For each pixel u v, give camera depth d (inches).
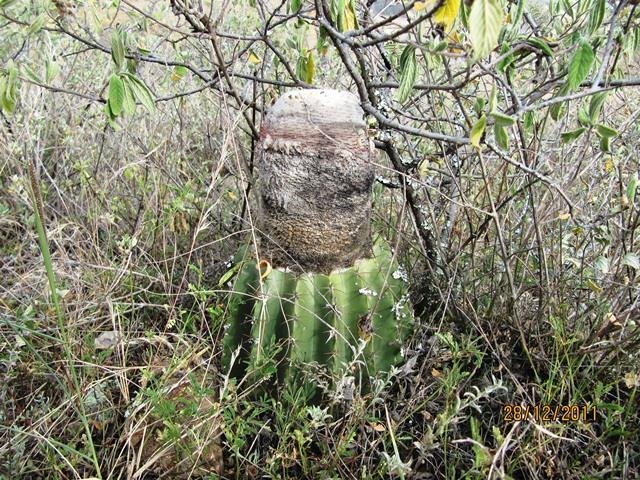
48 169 101.6
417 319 71.0
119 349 64.9
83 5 80.5
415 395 62.6
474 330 72.0
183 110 104.0
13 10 99.2
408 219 81.0
